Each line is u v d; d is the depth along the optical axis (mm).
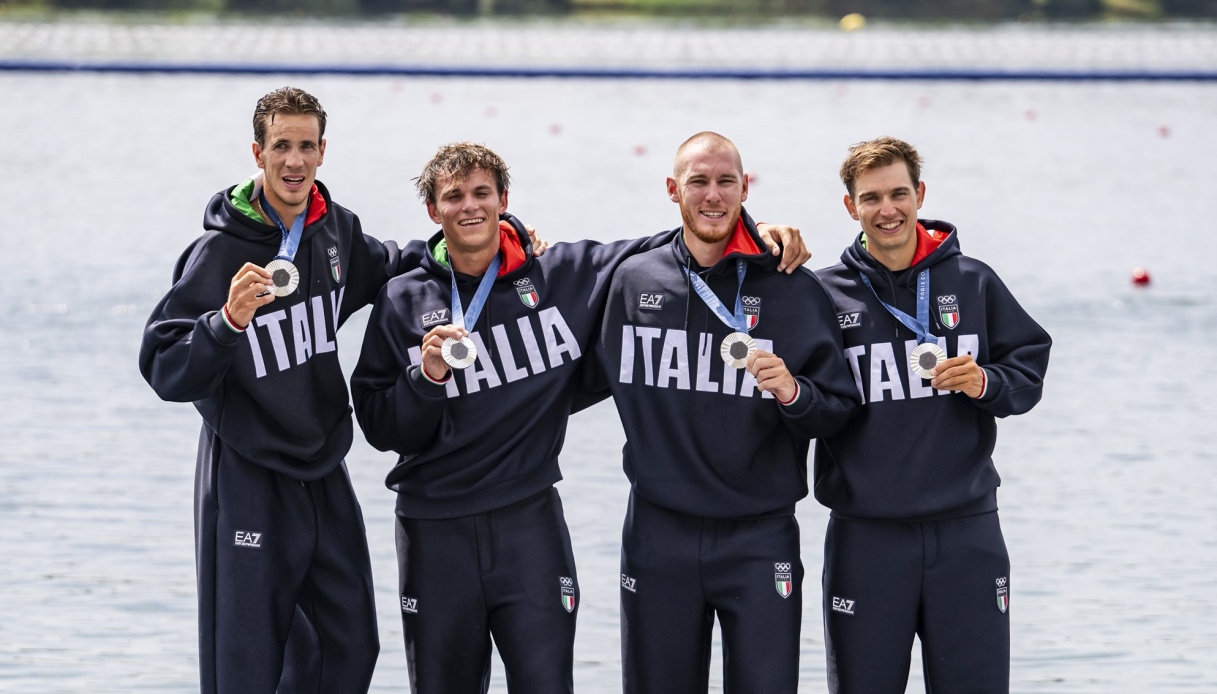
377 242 8414
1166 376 18125
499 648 7898
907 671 7914
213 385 7332
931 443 7770
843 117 45188
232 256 7648
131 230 27656
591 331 8078
